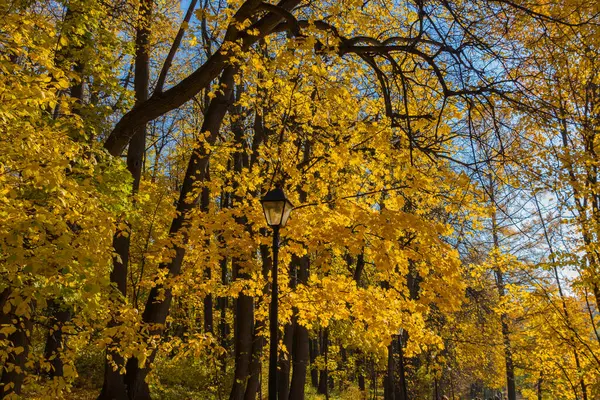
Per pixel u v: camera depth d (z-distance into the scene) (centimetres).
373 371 1966
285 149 749
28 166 406
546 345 1240
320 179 754
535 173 689
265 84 688
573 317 1187
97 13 761
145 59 1059
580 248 985
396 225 558
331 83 658
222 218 688
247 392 1049
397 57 916
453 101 738
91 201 475
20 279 419
